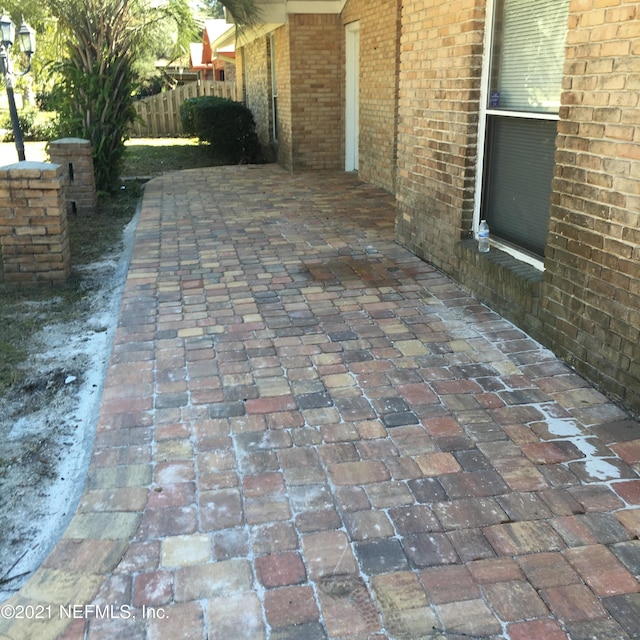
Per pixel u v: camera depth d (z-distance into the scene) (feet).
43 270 19.81
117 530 8.97
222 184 38.09
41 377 13.91
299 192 34.78
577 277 13.10
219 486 9.90
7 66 35.09
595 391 12.66
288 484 9.94
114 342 15.05
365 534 8.87
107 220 29.96
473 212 18.30
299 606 7.72
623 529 8.94
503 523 9.08
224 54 75.10
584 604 7.72
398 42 31.27
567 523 9.07
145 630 7.41
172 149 59.98
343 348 14.67
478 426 11.50
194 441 11.08
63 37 35.73
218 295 18.24
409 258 21.48
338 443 11.02
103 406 12.16
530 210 16.06
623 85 11.29
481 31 16.72
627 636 7.29
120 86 36.27
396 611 7.64
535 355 14.19
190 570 8.27
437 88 18.98
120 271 21.62
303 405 12.23
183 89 73.05
